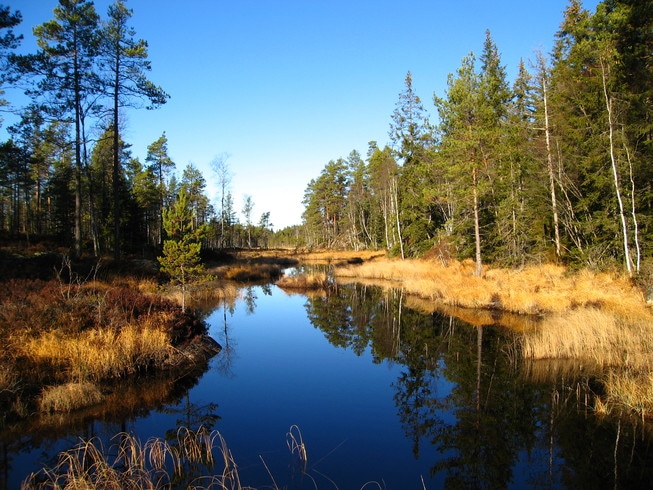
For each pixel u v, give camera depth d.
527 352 11.96
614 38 18.25
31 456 6.52
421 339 14.91
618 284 17.06
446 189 26.12
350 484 5.99
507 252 26.36
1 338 9.25
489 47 33.34
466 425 8.11
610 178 19.08
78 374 9.08
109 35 20.61
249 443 7.26
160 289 19.42
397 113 37.16
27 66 18.50
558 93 22.44
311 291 28.00
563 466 6.56
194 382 10.34
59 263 17.56
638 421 7.86
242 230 87.44
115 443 7.05
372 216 61.47
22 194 44.34
